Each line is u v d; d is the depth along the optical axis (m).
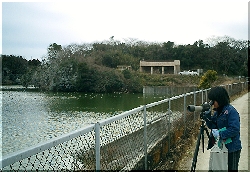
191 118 8.18
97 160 2.66
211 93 3.22
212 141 3.43
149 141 4.45
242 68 61.69
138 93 57.81
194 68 80.81
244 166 5.00
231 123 3.04
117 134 3.21
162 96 50.62
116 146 3.18
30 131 18.88
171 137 5.89
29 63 73.06
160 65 76.75
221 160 3.15
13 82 71.31
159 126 5.05
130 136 3.61
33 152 1.81
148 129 4.41
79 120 24.14
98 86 57.88
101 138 2.84
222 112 3.17
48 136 17.42
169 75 66.50
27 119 24.33
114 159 3.11
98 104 38.09
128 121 3.56
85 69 58.38
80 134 2.39
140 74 65.88
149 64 77.06
